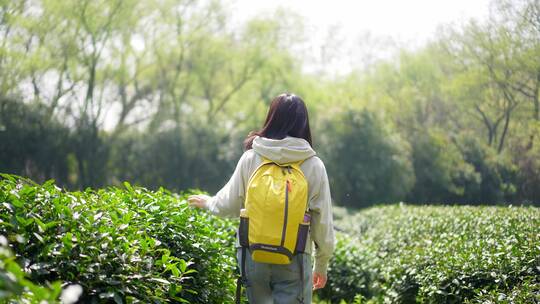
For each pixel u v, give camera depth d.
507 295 3.91
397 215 8.98
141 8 33.09
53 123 27.88
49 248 2.54
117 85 33.06
